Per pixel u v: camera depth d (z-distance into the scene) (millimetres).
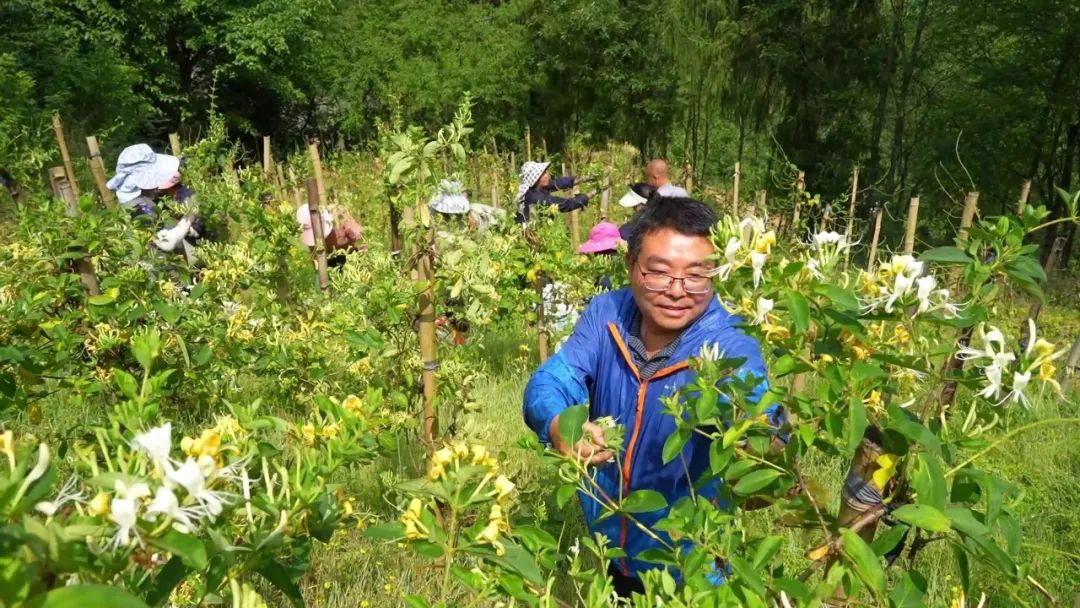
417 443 3600
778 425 1696
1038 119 14516
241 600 1188
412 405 3377
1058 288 9375
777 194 15484
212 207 5516
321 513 1453
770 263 1491
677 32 18656
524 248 5496
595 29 20406
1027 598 2795
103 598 784
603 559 1758
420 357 3271
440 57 22891
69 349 3533
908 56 16297
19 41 15258
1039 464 4043
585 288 5645
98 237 3969
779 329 1469
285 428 1634
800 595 1341
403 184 2627
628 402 2178
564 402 2215
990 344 1398
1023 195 5656
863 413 1369
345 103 25578
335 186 11414
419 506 1443
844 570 1370
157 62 20500
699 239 2012
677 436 1626
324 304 4648
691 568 1480
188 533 1002
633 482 2170
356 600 2688
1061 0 13484
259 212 4699
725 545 1511
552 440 2098
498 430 4102
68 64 15312
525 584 1576
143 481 977
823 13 16672
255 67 21172
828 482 3688
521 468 3588
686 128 20234
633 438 2150
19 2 15711
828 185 15781
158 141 19031
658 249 2010
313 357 4238
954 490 1550
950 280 1989
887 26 16188
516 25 22766
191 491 975
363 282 3807
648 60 20609
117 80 16484
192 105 22484
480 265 2865
